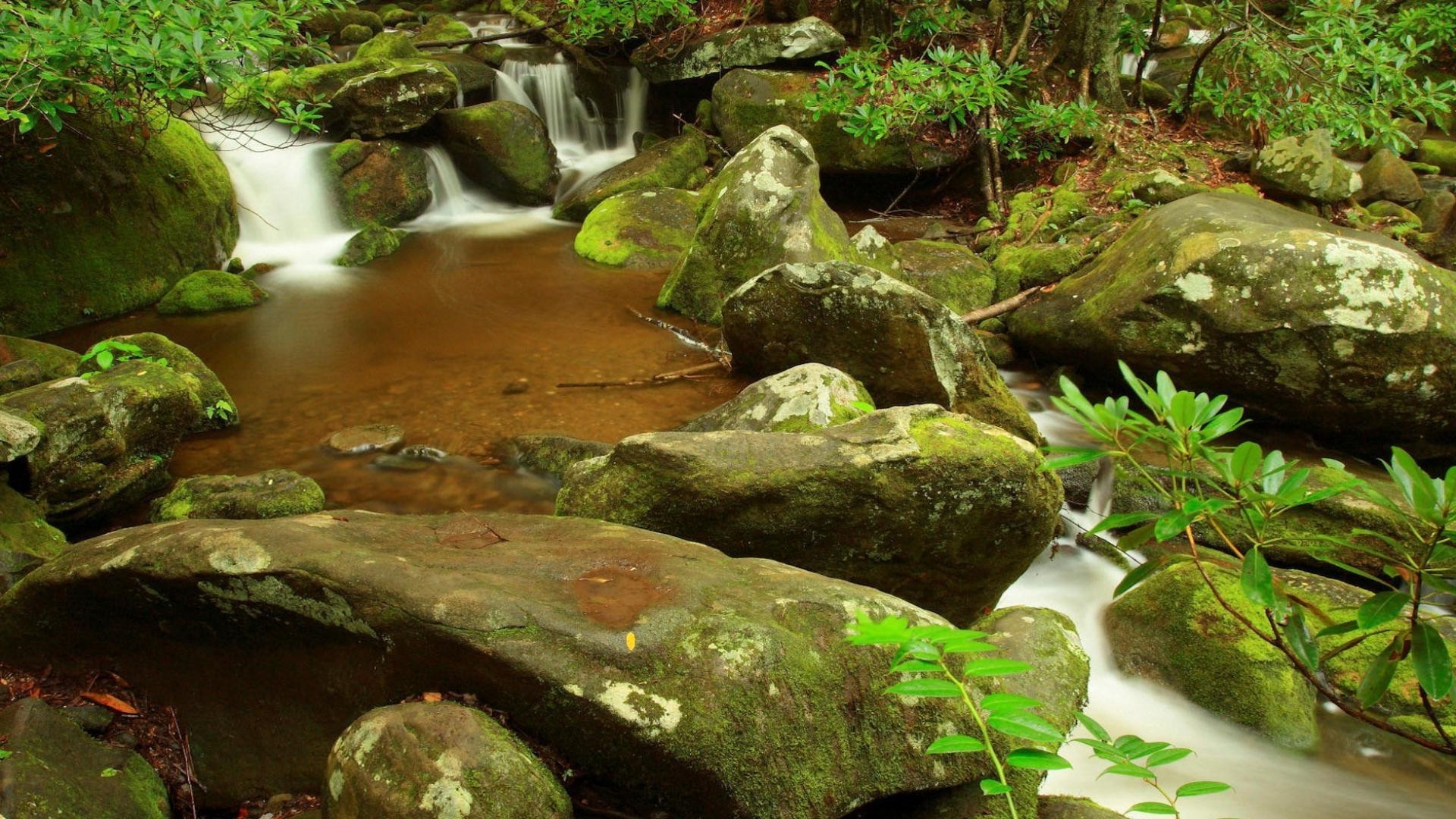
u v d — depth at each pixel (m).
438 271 7.79
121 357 4.90
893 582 3.47
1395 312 4.72
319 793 2.37
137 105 5.89
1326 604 3.77
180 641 2.49
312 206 8.42
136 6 5.29
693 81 10.66
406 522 2.84
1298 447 5.22
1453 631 3.60
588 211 9.30
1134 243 5.83
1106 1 9.21
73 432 3.99
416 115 9.01
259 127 8.54
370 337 6.34
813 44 9.71
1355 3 8.23
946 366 5.03
